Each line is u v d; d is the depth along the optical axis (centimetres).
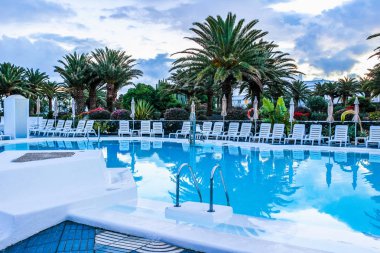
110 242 366
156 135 2202
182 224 415
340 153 1307
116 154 1357
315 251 311
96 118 2548
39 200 456
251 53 2167
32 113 3981
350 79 4566
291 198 654
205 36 2261
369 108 2919
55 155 605
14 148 1575
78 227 418
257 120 1902
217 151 1423
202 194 696
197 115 2423
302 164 1063
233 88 3019
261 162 1114
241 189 736
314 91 4769
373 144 1452
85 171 550
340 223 505
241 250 315
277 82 2542
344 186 752
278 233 402
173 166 1061
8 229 383
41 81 4022
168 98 3438
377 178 838
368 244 381
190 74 2345
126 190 548
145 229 377
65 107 4984
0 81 3522
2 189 443
